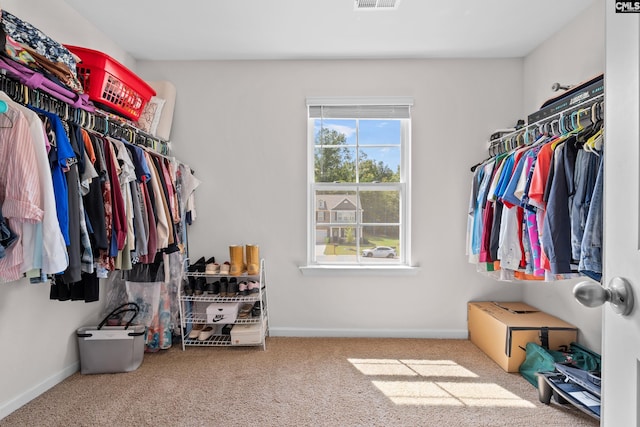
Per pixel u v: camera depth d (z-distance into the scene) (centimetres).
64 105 161
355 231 293
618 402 64
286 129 286
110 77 195
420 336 283
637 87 60
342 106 283
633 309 61
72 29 215
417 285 285
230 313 253
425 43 258
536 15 222
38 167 135
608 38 67
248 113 286
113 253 175
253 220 287
